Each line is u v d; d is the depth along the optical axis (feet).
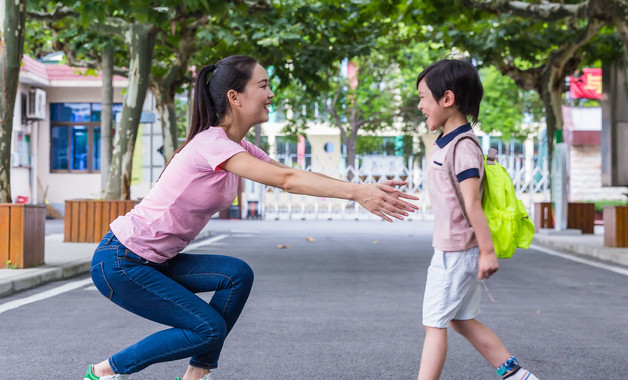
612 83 61.87
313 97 67.31
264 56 61.82
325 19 62.08
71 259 38.70
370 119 140.05
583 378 16.11
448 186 11.76
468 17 55.72
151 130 75.61
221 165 10.87
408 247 54.90
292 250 51.29
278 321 23.08
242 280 11.75
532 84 73.77
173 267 11.84
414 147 139.23
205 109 11.41
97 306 25.95
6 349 18.66
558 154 66.28
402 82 137.59
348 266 40.50
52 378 15.69
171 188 11.14
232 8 49.08
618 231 48.78
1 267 33.40
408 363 17.31
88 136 110.93
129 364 11.45
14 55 35.53
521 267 40.88
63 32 63.87
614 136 60.44
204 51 65.16
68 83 108.78
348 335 20.77
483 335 12.25
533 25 64.18
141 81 55.52
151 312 11.29
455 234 11.78
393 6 55.88
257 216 110.63
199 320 11.17
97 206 52.44
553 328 22.06
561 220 66.18
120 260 11.19
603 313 24.97
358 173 111.65
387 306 26.25
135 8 43.75
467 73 11.85
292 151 159.53
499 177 11.76
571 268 40.34
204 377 11.78
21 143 103.91
